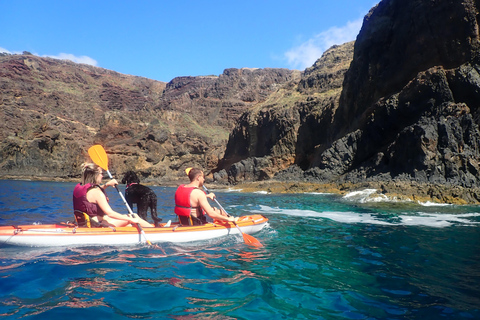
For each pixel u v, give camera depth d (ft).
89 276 11.23
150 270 12.13
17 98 323.37
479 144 51.62
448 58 60.23
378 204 42.01
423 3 63.77
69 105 373.20
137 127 198.90
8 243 14.20
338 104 98.94
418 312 9.14
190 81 454.81
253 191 82.84
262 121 135.03
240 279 11.48
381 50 76.02
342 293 10.52
